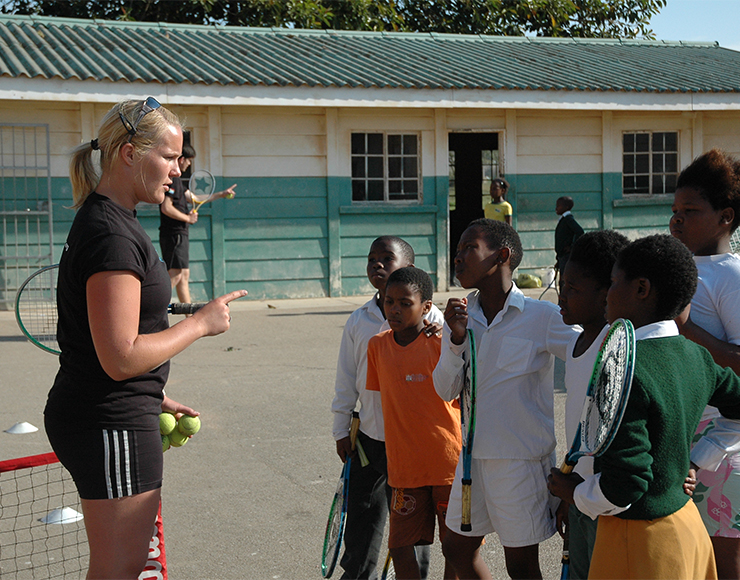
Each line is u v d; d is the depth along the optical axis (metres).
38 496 4.72
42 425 6.29
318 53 14.76
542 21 24.98
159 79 11.73
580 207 15.14
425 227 14.29
